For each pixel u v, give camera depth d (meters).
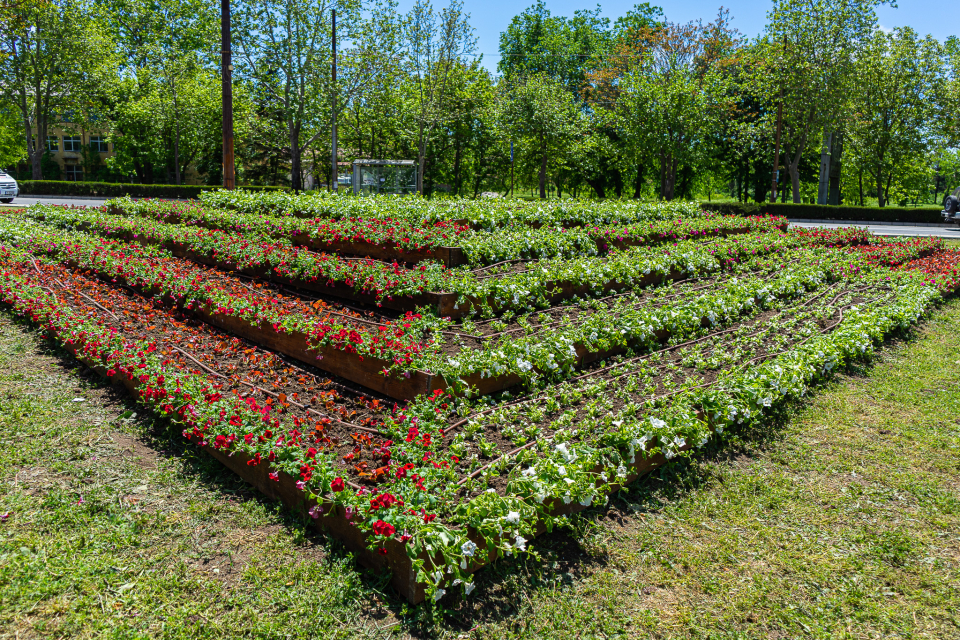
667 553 3.31
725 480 4.06
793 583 3.10
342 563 3.08
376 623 2.77
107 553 3.09
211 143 40.00
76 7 35.09
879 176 36.34
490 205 10.91
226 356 5.61
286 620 2.73
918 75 33.66
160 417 4.58
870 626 2.81
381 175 28.23
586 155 36.16
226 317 6.38
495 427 4.20
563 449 3.59
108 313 6.49
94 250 8.63
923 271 10.26
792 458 4.35
